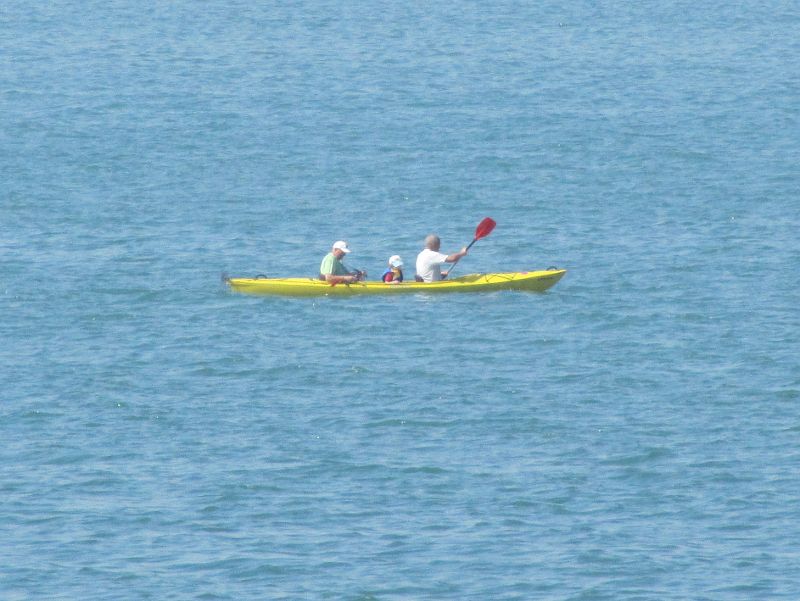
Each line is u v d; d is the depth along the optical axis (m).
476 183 177.38
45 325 112.00
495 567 67.94
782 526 72.50
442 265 136.62
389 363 101.62
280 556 69.25
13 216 157.38
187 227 152.50
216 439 85.62
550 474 79.69
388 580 66.62
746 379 96.75
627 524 72.94
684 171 184.12
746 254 136.00
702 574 67.06
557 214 159.00
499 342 106.94
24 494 76.81
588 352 104.00
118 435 86.31
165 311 116.50
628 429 86.88
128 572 67.50
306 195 170.62
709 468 80.31
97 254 138.00
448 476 79.50
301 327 111.69
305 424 88.38
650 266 131.75
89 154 197.38
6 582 66.38
